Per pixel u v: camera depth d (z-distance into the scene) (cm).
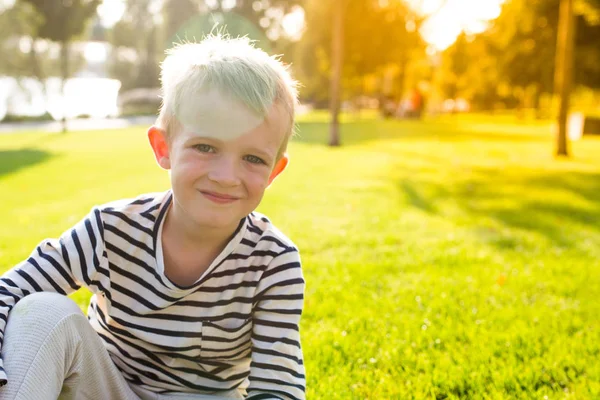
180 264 170
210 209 158
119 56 4484
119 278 170
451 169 1225
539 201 858
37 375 140
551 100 4641
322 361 290
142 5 4378
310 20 3152
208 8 3894
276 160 169
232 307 173
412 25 3312
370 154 1515
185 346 172
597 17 1716
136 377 181
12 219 659
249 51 165
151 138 170
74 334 151
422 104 3697
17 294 160
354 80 3712
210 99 154
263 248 175
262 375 171
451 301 392
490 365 287
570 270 488
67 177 1043
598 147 1884
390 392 259
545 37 2534
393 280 445
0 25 3095
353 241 571
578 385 270
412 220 686
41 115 3103
